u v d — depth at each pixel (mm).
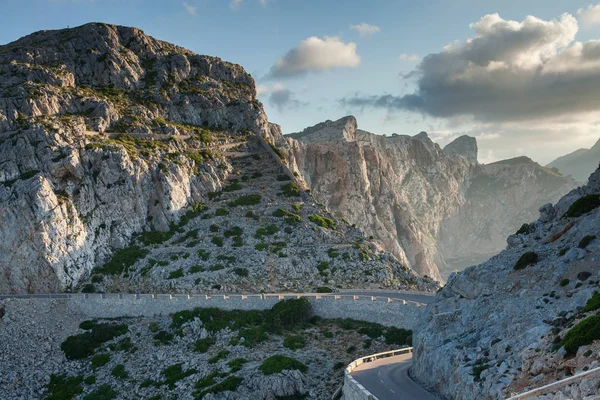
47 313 90438
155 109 151125
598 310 42500
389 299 84250
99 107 137000
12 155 111375
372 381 55469
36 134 114438
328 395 63594
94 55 155375
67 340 85250
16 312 88500
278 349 77438
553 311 47125
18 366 79062
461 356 49281
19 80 136000
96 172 117125
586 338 38656
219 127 164375
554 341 41906
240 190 139750
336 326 84125
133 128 139250
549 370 39375
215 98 166500
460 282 61000
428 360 54031
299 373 67188
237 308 89812
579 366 36906
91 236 110625
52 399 72625
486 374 44094
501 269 58844
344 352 75188
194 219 124062
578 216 62156
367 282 104562
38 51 149875
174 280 102500
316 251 114188
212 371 72312
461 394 45906
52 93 132500
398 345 75062
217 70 181750
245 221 124688
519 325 47656
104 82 153500
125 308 92188
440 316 56344
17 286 100125
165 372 75375
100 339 85125
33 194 103875
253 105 175000
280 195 139625
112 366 78812
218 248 113438
